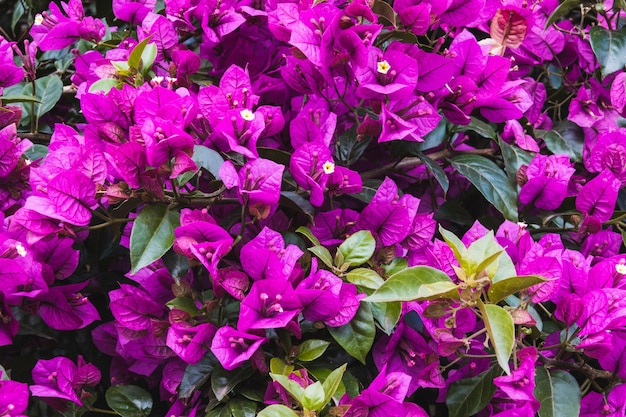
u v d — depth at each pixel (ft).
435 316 2.20
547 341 2.43
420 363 2.42
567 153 2.79
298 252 2.27
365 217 2.42
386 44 2.60
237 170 2.44
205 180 2.51
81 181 2.25
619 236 2.57
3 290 2.35
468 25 2.70
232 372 2.32
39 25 3.02
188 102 2.32
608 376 2.37
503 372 2.33
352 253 2.33
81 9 2.90
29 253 2.37
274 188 2.27
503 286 2.07
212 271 2.22
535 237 2.65
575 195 2.68
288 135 2.70
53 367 2.45
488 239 2.15
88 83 2.67
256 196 2.27
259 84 2.68
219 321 2.33
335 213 2.43
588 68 2.93
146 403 2.51
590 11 3.05
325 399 2.10
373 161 2.75
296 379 2.21
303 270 2.32
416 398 2.68
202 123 2.42
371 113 2.57
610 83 2.86
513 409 2.25
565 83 2.92
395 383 2.26
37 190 2.24
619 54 2.70
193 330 2.30
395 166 2.67
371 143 2.72
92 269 2.79
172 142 2.19
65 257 2.47
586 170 2.84
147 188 2.25
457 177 2.85
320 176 2.35
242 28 2.74
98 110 2.34
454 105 2.52
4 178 2.54
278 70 2.74
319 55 2.37
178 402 2.46
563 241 2.66
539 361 2.36
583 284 2.37
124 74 2.47
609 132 2.66
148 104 2.30
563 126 2.85
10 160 2.50
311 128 2.43
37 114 2.80
